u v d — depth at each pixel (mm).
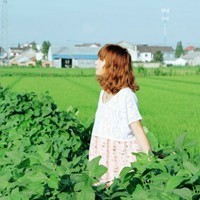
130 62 5301
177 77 65625
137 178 3279
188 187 2953
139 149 5426
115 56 5195
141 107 24672
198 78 62219
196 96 32438
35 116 8961
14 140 7117
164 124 17516
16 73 71812
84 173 3250
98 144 5500
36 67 119500
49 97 10445
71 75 70188
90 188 3043
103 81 5285
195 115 20812
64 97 30609
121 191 3311
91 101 27688
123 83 5250
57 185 3295
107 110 5391
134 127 5219
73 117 10070
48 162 3744
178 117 19984
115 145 5395
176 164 3518
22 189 3346
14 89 37906
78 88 40500
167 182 2959
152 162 3453
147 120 18922
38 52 173250
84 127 9477
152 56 168500
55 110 9672
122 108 5266
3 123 8758
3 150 6715
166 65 133750
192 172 3119
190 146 4012
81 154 7367
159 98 30703
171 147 4035
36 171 3418
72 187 3312
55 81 52719
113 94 5336
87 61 136375
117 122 5348
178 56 188375
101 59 5277
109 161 5438
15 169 4098
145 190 3148
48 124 8656
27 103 9203
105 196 3287
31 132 7551
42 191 3311
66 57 135500
